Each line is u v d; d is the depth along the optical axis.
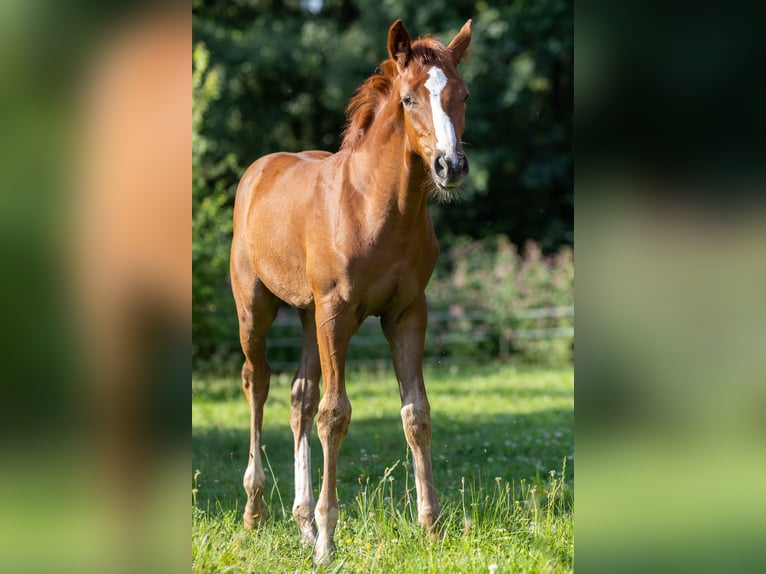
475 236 21.20
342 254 4.28
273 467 6.65
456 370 13.47
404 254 4.29
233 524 4.94
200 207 12.21
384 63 4.46
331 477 4.37
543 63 19.38
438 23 19.62
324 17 22.00
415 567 3.92
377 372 13.55
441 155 3.72
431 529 4.38
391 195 4.18
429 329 15.46
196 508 4.76
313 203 4.55
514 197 21.11
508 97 18.97
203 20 19.91
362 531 4.50
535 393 10.40
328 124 21.70
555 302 16.00
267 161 5.55
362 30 19.78
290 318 14.52
